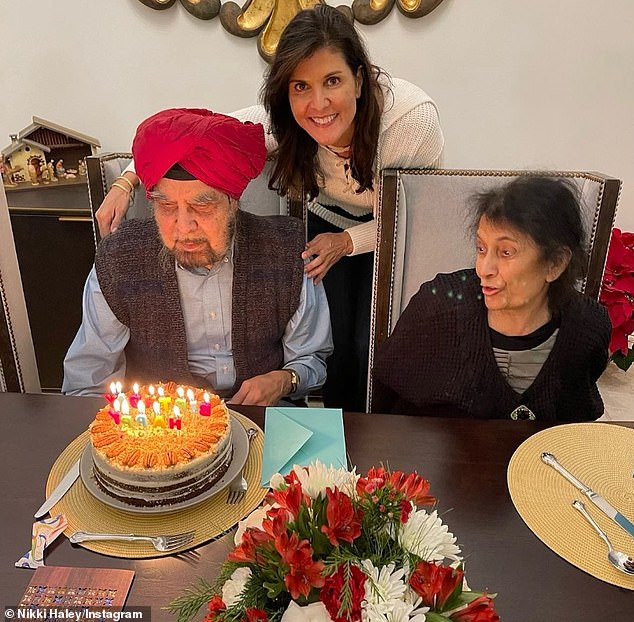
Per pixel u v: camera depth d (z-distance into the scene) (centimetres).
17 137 195
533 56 205
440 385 104
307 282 124
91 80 209
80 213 189
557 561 70
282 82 117
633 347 191
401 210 118
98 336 119
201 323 119
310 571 47
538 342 96
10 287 122
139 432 81
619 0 196
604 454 87
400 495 54
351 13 199
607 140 215
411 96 135
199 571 68
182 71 209
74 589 65
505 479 82
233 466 81
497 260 92
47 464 83
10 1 198
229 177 101
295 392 124
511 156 220
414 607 47
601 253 110
